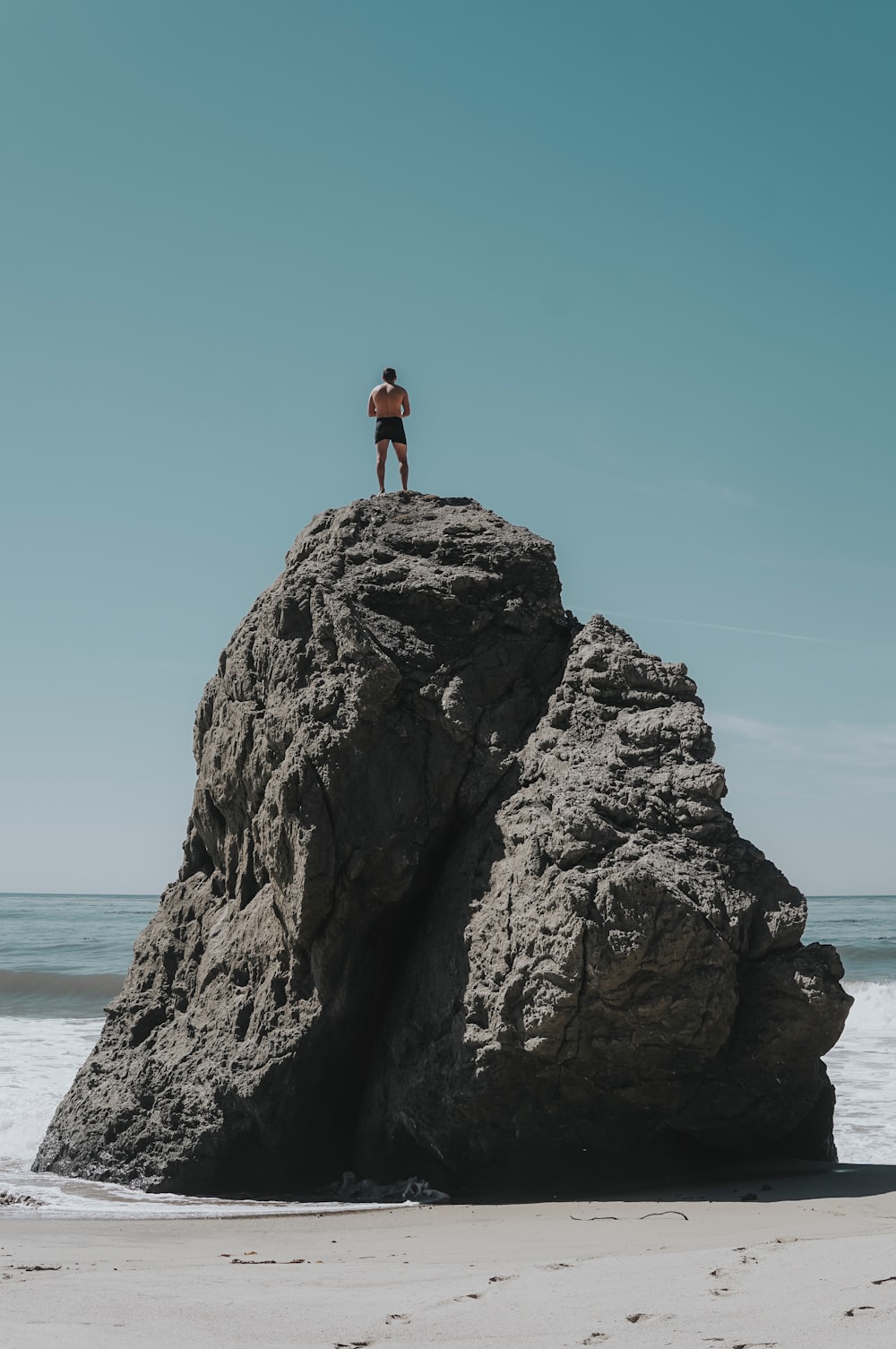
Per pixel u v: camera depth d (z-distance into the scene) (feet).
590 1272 23.16
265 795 42.70
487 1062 36.88
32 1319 19.88
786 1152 40.09
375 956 41.86
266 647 44.70
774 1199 33.63
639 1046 36.17
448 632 43.98
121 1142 42.42
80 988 104.63
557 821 37.76
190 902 48.21
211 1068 41.39
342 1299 21.70
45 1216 36.58
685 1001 35.65
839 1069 64.34
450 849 42.37
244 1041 41.39
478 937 38.52
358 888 40.96
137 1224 34.96
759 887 37.60
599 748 40.70
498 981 37.27
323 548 46.55
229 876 46.93
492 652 43.96
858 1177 36.50
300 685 42.86
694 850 37.60
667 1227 30.14
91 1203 38.78
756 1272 21.75
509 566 45.03
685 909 35.37
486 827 41.19
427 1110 38.63
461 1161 38.96
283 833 41.01
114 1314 20.36
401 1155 40.32
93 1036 78.64
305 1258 27.55
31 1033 80.69
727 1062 37.17
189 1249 29.81
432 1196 38.52
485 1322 19.36
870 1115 52.16
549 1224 32.12
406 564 45.29
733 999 36.11
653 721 40.63
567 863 36.91
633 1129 37.93
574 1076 36.73
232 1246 30.37
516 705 43.57
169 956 47.26
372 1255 28.02
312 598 43.47
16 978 106.73
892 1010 89.56
